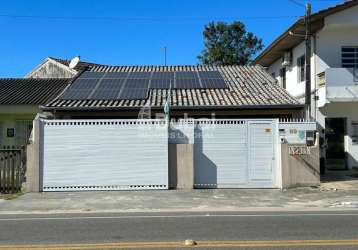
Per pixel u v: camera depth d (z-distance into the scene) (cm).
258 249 770
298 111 2089
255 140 1752
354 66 2306
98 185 1694
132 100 2130
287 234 898
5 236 898
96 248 786
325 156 2266
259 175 1745
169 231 939
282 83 2953
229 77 2566
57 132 1695
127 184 1698
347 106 2280
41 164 1684
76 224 1038
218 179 1738
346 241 828
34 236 896
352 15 2222
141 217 1143
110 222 1063
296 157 1752
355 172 2195
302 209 1301
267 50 2755
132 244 814
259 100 2106
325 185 1778
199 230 948
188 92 2261
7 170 1662
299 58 2547
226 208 1325
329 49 2305
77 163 1694
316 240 838
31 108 2594
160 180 1706
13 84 2945
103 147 1702
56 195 1591
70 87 2298
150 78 2472
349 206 1364
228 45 5206
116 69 2750
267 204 1399
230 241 834
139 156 1706
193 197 1531
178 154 1723
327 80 2169
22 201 1461
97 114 2077
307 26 2053
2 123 2623
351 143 2277
